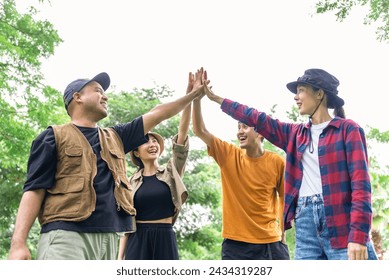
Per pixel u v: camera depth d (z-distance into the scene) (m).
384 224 13.32
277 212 4.60
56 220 2.96
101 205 3.04
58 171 3.07
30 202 2.98
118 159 3.25
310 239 3.38
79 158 3.08
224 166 4.48
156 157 4.56
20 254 2.87
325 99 3.60
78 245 2.93
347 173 3.32
